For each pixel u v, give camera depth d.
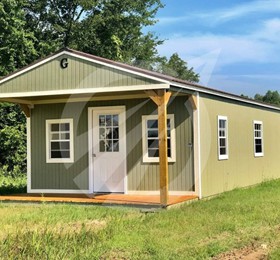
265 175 18.80
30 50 23.64
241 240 7.80
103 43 28.55
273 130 20.33
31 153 14.70
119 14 28.80
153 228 8.81
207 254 6.86
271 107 19.72
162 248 7.22
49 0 27.27
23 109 14.54
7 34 22.69
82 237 7.66
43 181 14.53
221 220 9.52
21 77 12.49
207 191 13.29
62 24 27.47
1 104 21.72
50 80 12.17
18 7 23.47
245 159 16.70
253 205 11.60
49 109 14.49
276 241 7.71
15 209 11.48
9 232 8.27
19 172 22.41
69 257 6.61
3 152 22.61
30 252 6.78
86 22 27.45
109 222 9.26
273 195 13.78
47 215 10.34
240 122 16.41
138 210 11.02
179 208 11.13
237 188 15.49
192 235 8.18
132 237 7.95
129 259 6.62
